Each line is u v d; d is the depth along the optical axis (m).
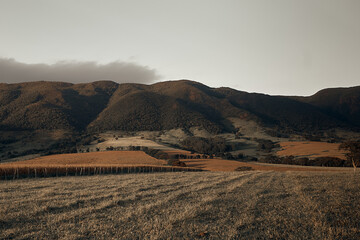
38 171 31.12
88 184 20.33
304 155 127.50
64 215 9.82
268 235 7.79
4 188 17.94
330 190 16.67
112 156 105.56
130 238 7.41
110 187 18.30
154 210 10.88
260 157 142.62
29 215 9.83
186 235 7.63
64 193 15.39
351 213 10.41
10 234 7.72
